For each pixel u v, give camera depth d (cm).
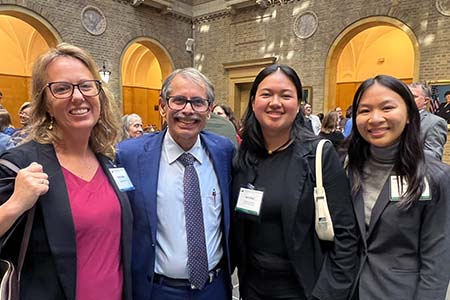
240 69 1050
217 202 144
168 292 133
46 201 101
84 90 110
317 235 132
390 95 127
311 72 898
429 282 118
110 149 130
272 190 134
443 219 120
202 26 1130
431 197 119
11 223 90
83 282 105
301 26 912
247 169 144
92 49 898
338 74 1372
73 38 858
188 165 140
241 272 147
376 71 1291
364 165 140
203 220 138
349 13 825
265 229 135
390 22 767
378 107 128
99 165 124
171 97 135
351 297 129
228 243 144
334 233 130
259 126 144
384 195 128
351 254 129
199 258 134
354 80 1345
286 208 130
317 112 891
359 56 1319
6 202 91
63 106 107
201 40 1138
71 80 107
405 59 1216
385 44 1252
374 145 132
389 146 130
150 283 131
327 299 126
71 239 102
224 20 1077
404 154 126
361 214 133
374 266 126
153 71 1606
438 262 118
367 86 132
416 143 126
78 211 106
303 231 131
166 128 150
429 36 716
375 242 128
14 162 102
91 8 890
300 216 131
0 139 278
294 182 131
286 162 138
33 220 99
